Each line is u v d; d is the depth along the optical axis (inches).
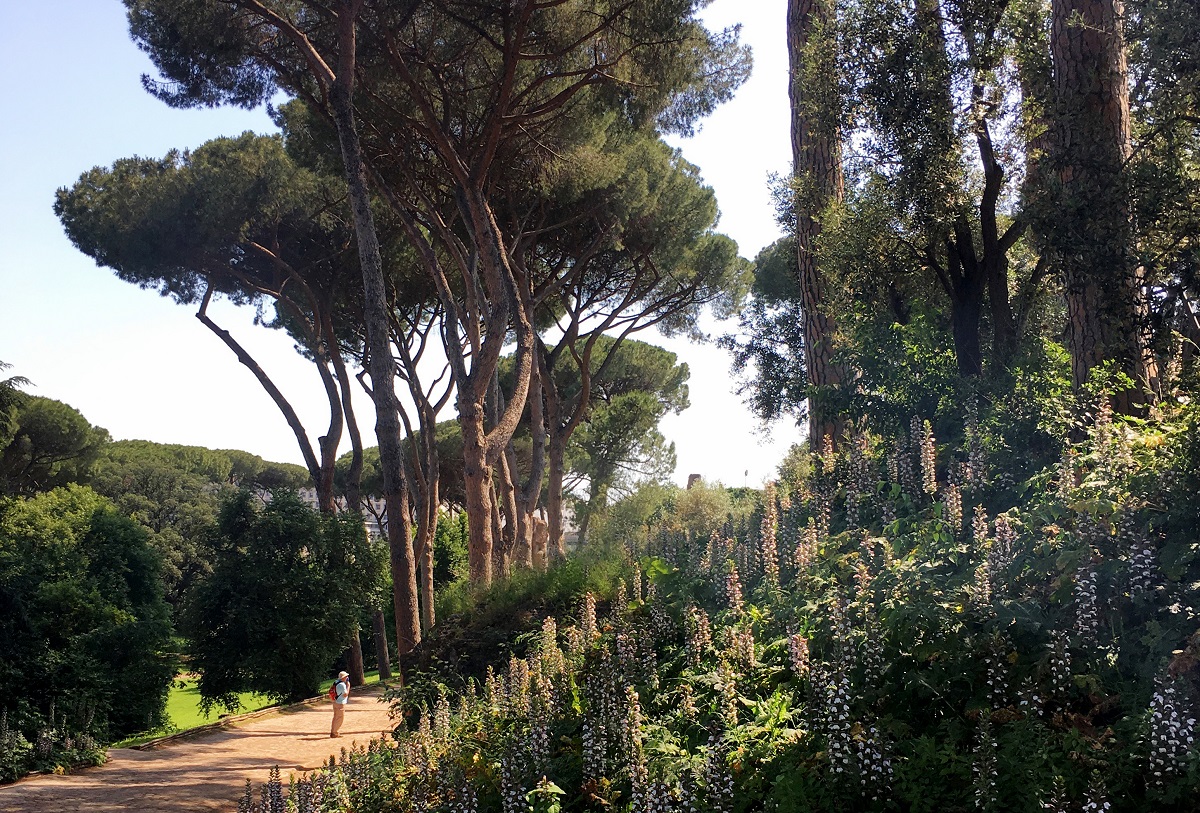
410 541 596.7
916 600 209.8
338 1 632.4
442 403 1141.1
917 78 422.0
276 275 1026.7
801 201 521.7
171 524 2036.2
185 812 443.5
